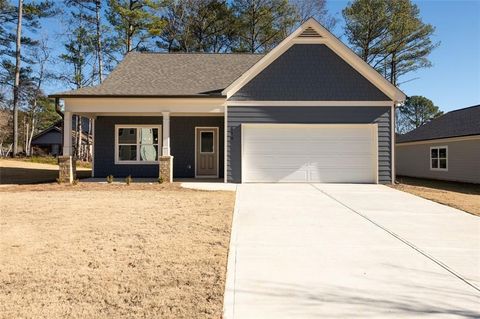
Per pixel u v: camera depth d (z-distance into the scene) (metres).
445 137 18.94
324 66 14.37
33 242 5.79
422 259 5.30
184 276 4.48
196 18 32.75
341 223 7.55
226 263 4.99
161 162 14.16
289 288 4.20
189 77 16.05
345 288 4.22
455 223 7.65
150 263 4.91
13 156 28.52
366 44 31.94
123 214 7.97
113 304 3.70
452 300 3.93
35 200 9.77
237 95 14.30
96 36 30.66
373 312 3.62
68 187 12.71
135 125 16.48
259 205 9.45
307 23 14.35
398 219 7.98
